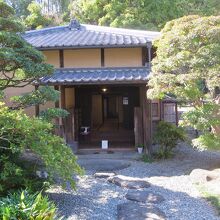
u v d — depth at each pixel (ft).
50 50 42.83
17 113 19.75
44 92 24.45
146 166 35.24
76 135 44.55
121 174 32.17
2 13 25.26
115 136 48.57
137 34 47.29
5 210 11.14
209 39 28.09
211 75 26.40
